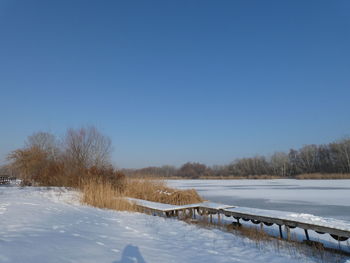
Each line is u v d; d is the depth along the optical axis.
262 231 8.77
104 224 7.43
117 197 12.38
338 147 63.09
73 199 11.85
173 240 6.55
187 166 91.38
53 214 7.75
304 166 70.62
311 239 8.31
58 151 21.05
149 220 9.37
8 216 6.63
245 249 6.29
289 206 16.45
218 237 7.55
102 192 12.09
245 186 36.72
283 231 9.64
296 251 6.48
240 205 17.11
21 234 4.87
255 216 9.11
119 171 18.53
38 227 5.76
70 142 19.48
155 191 17.75
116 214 9.86
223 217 12.98
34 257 3.62
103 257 4.18
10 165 21.17
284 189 29.69
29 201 9.84
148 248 5.30
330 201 18.47
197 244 6.38
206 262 4.84
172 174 84.69
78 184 15.95
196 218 11.88
